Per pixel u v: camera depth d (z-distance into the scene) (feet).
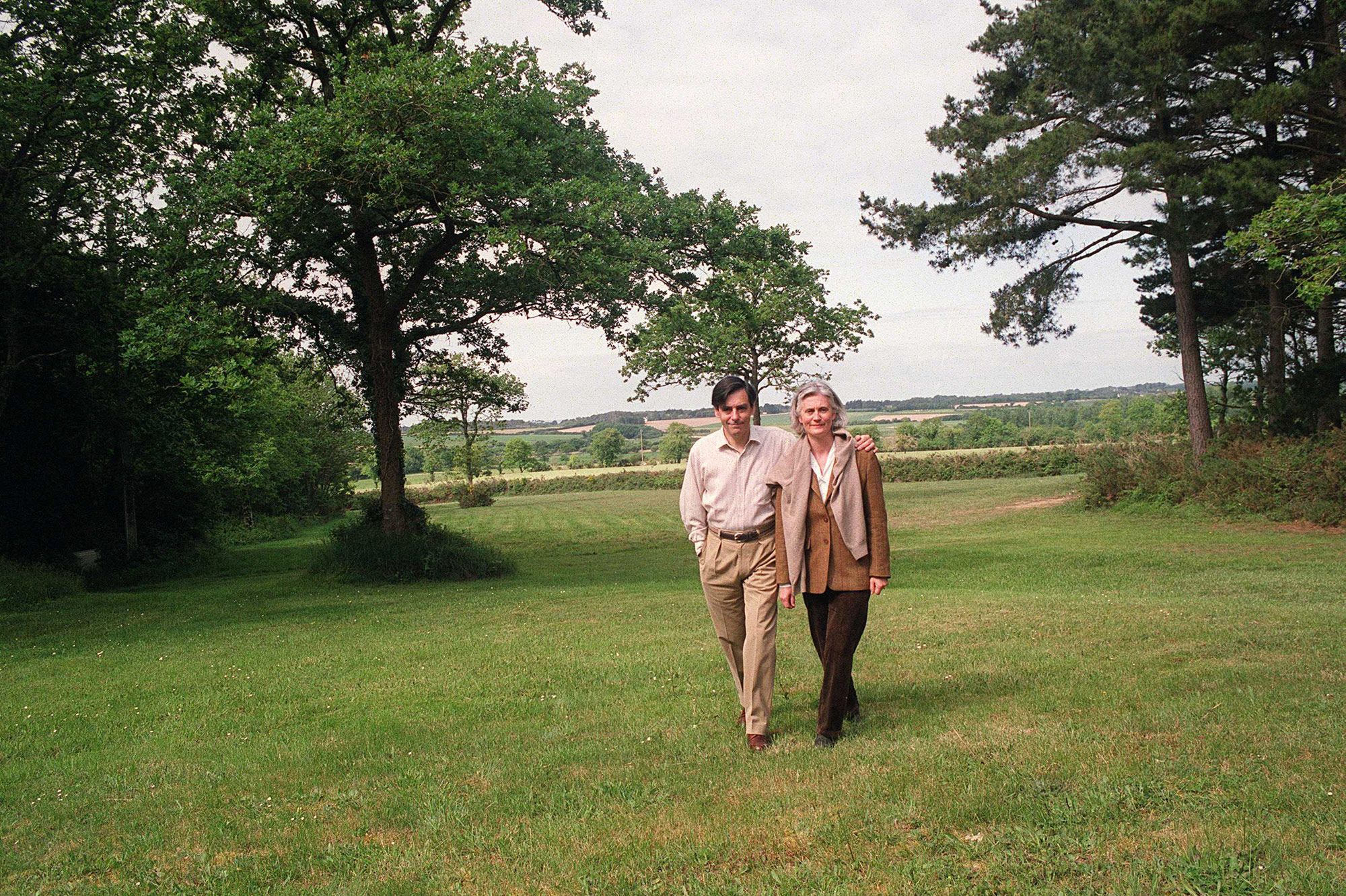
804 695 20.26
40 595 61.87
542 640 32.14
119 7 59.77
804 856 10.85
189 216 52.70
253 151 51.01
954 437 299.58
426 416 76.69
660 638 30.66
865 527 15.71
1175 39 72.49
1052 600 36.14
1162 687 18.24
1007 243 87.56
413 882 10.90
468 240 62.03
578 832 12.12
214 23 58.13
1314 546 59.26
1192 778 12.36
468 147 53.42
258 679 27.25
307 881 11.41
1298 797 11.35
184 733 20.71
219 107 60.90
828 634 15.83
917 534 88.99
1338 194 60.39
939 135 89.30
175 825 14.02
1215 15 70.03
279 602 53.01
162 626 43.98
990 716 16.74
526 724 19.06
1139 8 75.56
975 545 72.13
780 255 64.64
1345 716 15.08
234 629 41.45
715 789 13.57
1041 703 17.33
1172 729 14.88
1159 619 28.63
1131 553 58.95
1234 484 80.48
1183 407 133.49
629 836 11.77
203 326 51.44
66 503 82.28
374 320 65.10
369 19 62.03
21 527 78.28
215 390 74.59
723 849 11.12
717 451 16.78
